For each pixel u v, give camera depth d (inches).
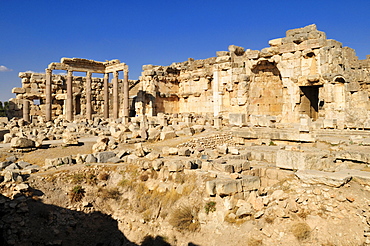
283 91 1471.5
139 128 1380.4
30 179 716.7
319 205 506.3
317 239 460.1
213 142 1123.3
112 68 2095.2
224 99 1765.5
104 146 978.1
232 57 1744.6
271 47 1508.4
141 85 2069.4
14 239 565.9
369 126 1048.2
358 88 1362.0
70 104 1995.6
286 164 676.7
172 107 2119.8
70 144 1050.1
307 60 1402.6
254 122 1307.8
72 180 741.9
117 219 673.0
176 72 2148.1
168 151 888.3
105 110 2140.7
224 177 628.4
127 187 739.4
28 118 2014.0
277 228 498.9
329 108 1306.6
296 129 1142.3
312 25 1382.9
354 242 436.5
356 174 558.9
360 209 473.7
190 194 628.7
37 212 629.3
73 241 605.0
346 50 1734.7
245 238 506.3
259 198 571.8
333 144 922.1
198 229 565.0
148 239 594.6
